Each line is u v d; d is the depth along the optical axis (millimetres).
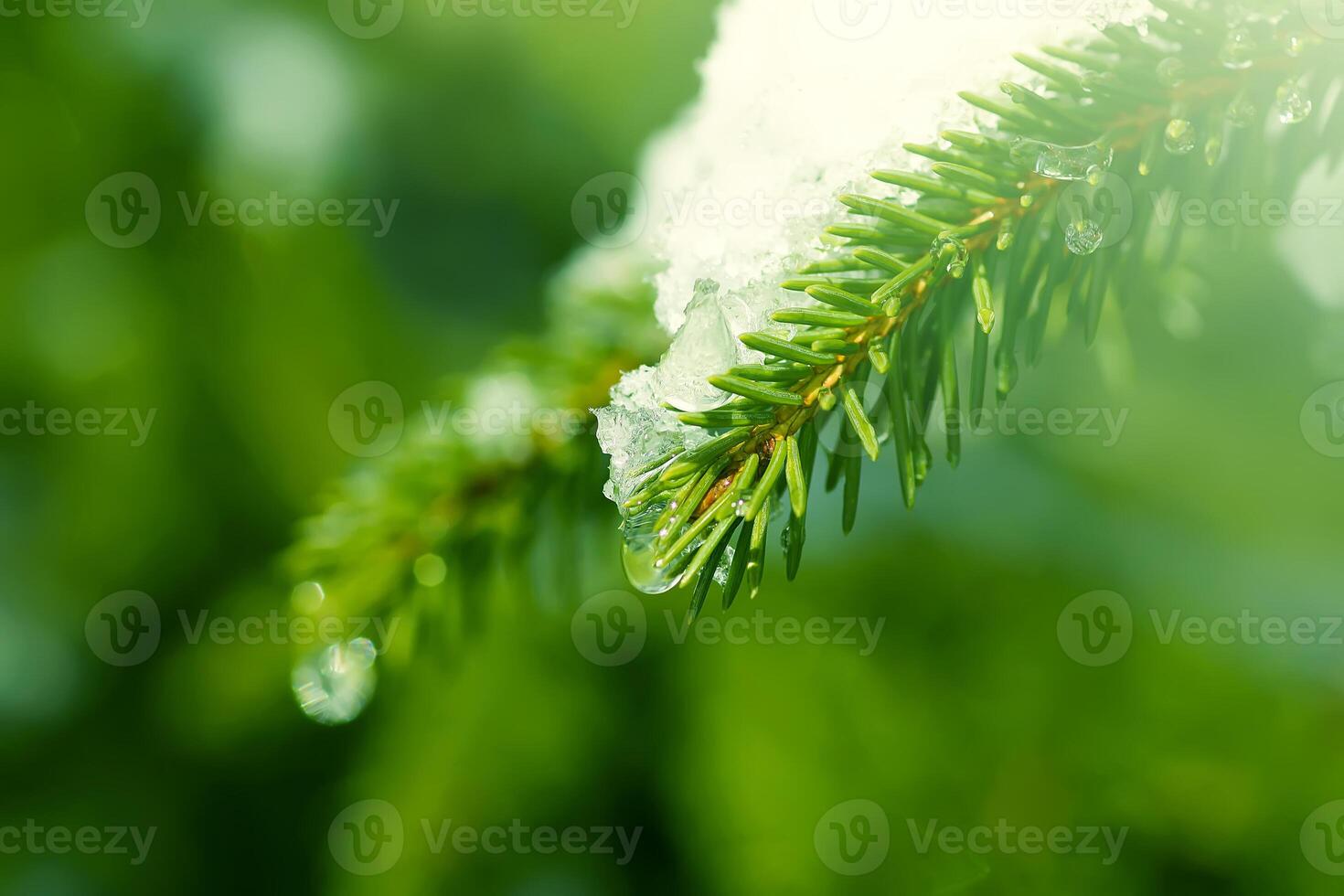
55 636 1124
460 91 1252
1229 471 984
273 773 1092
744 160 579
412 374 1208
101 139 1181
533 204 1275
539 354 620
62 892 1046
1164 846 894
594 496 604
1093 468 1042
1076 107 557
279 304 1179
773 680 977
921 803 925
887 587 1008
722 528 532
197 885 1074
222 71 1215
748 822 942
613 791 1008
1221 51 551
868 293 553
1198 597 1000
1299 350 851
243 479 1184
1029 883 886
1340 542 990
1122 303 566
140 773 1100
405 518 602
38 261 1177
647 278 603
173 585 1172
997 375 559
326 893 1051
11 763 1074
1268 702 924
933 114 565
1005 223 550
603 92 1240
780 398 538
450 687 991
